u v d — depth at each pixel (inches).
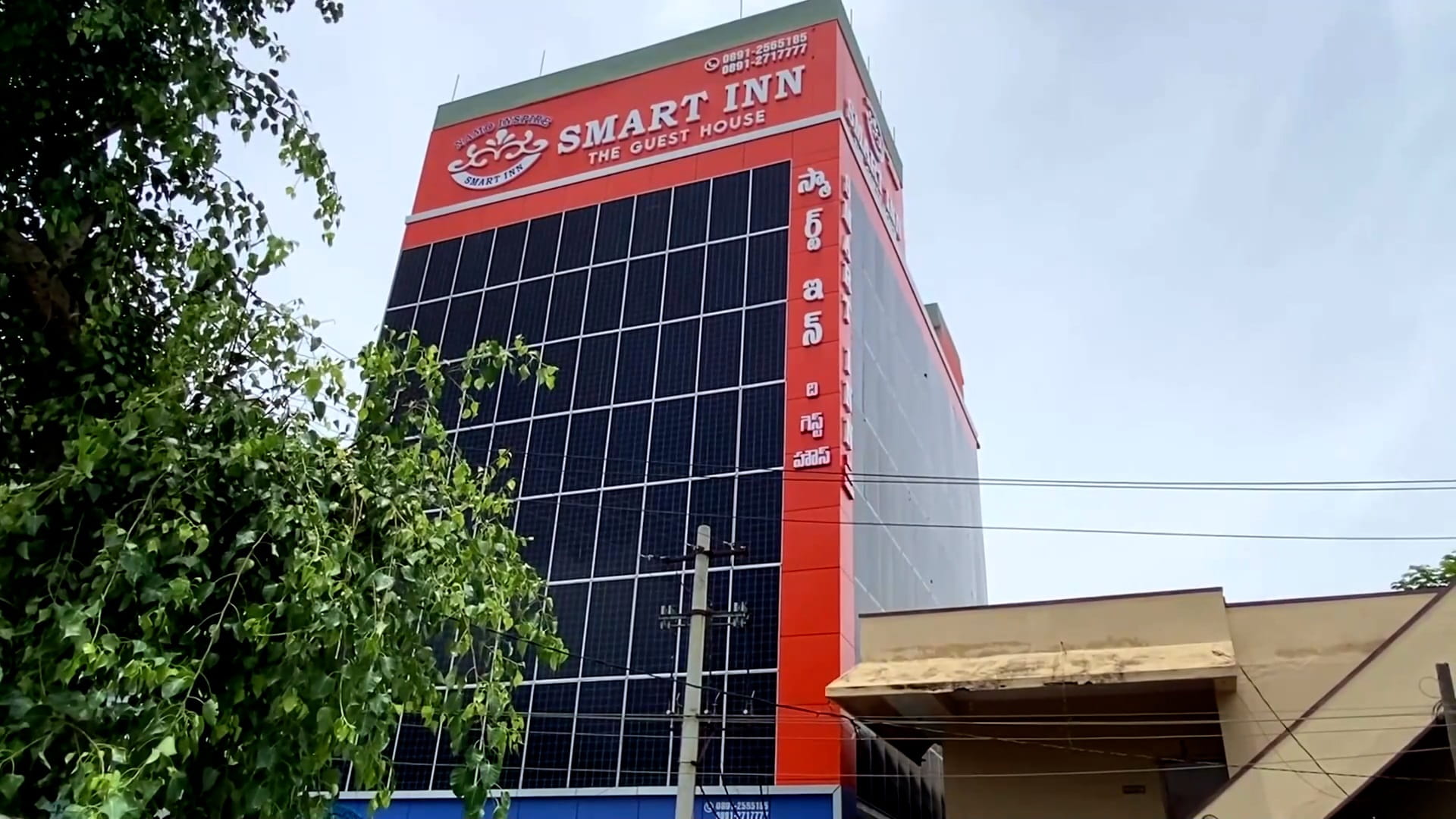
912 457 1555.1
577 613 1204.5
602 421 1333.7
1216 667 746.8
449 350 1502.2
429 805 1114.7
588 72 1668.3
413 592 254.7
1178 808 796.6
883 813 1120.2
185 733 201.9
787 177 1414.9
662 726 1090.1
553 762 1115.9
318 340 286.0
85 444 215.3
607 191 1542.8
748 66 1539.1
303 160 312.7
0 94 264.8
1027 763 852.0
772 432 1224.8
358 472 265.4
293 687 221.3
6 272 257.9
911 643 896.3
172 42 288.7
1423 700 637.3
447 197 1673.2
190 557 224.1
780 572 1132.5
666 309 1386.6
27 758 213.9
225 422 255.6
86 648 196.7
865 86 1641.2
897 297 1627.7
